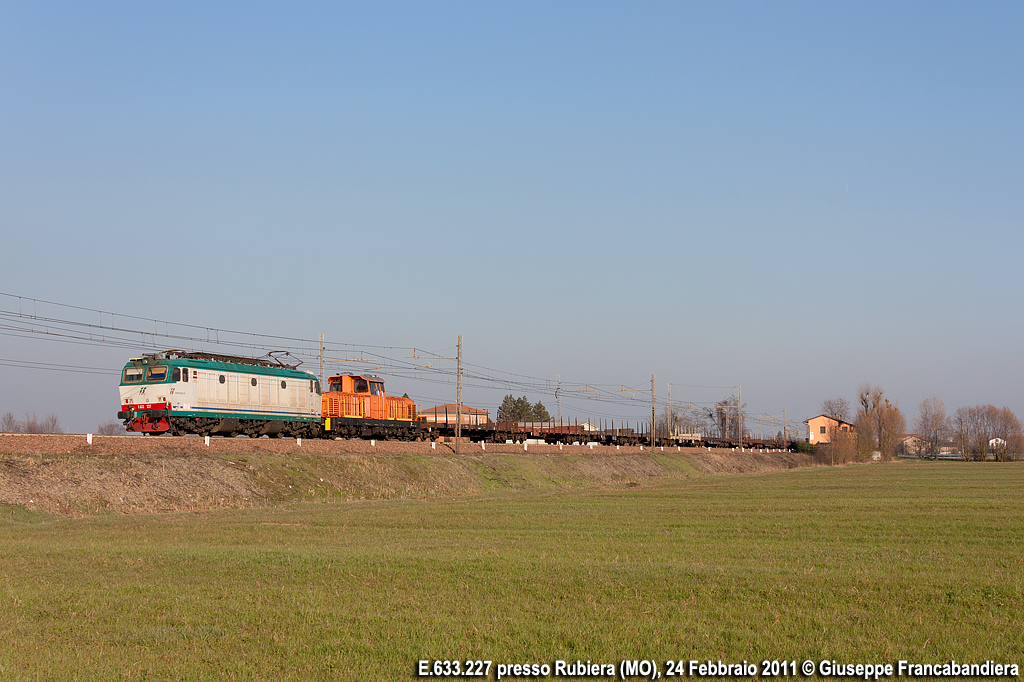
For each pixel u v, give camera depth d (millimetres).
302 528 32406
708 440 139250
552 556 23625
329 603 17594
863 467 116625
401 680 13219
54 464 38594
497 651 14445
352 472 53094
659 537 29375
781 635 15172
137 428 49344
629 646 14641
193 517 36750
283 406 56656
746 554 24516
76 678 13008
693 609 16969
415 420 74875
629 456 93875
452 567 21344
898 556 23938
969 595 17781
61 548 24953
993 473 84312
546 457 78688
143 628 15680
